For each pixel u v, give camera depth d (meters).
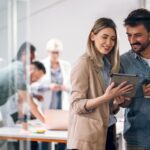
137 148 3.09
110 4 3.69
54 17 5.53
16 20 4.33
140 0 3.51
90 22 4.81
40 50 5.66
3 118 3.88
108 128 2.86
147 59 3.06
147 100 3.04
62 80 5.47
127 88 2.71
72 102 2.71
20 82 4.00
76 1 5.02
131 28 3.11
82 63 2.75
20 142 3.91
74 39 5.26
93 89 2.75
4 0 4.27
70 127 2.76
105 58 2.92
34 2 5.62
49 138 3.49
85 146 2.66
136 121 3.08
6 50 4.25
